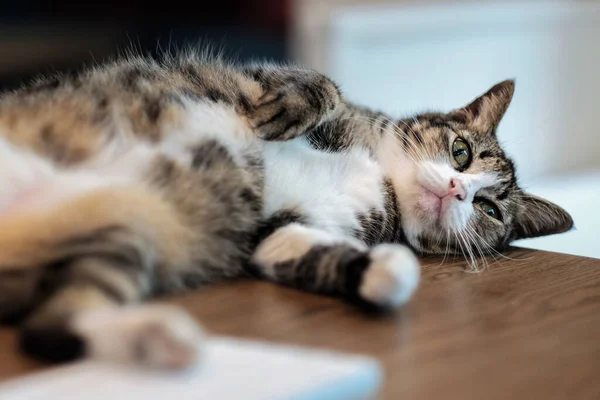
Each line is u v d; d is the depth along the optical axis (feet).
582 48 4.21
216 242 1.87
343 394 1.30
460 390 1.45
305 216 2.04
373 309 1.73
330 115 2.10
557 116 4.18
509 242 2.48
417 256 2.30
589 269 2.12
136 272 1.63
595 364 1.56
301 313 1.70
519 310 1.79
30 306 1.58
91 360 1.39
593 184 3.75
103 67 2.12
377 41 3.93
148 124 1.86
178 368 1.31
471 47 4.08
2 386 1.31
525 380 1.50
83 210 1.65
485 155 2.45
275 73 2.12
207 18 3.87
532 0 4.13
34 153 1.73
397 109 3.80
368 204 2.18
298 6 4.06
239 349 1.44
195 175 1.85
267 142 1.99
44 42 3.53
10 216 1.63
